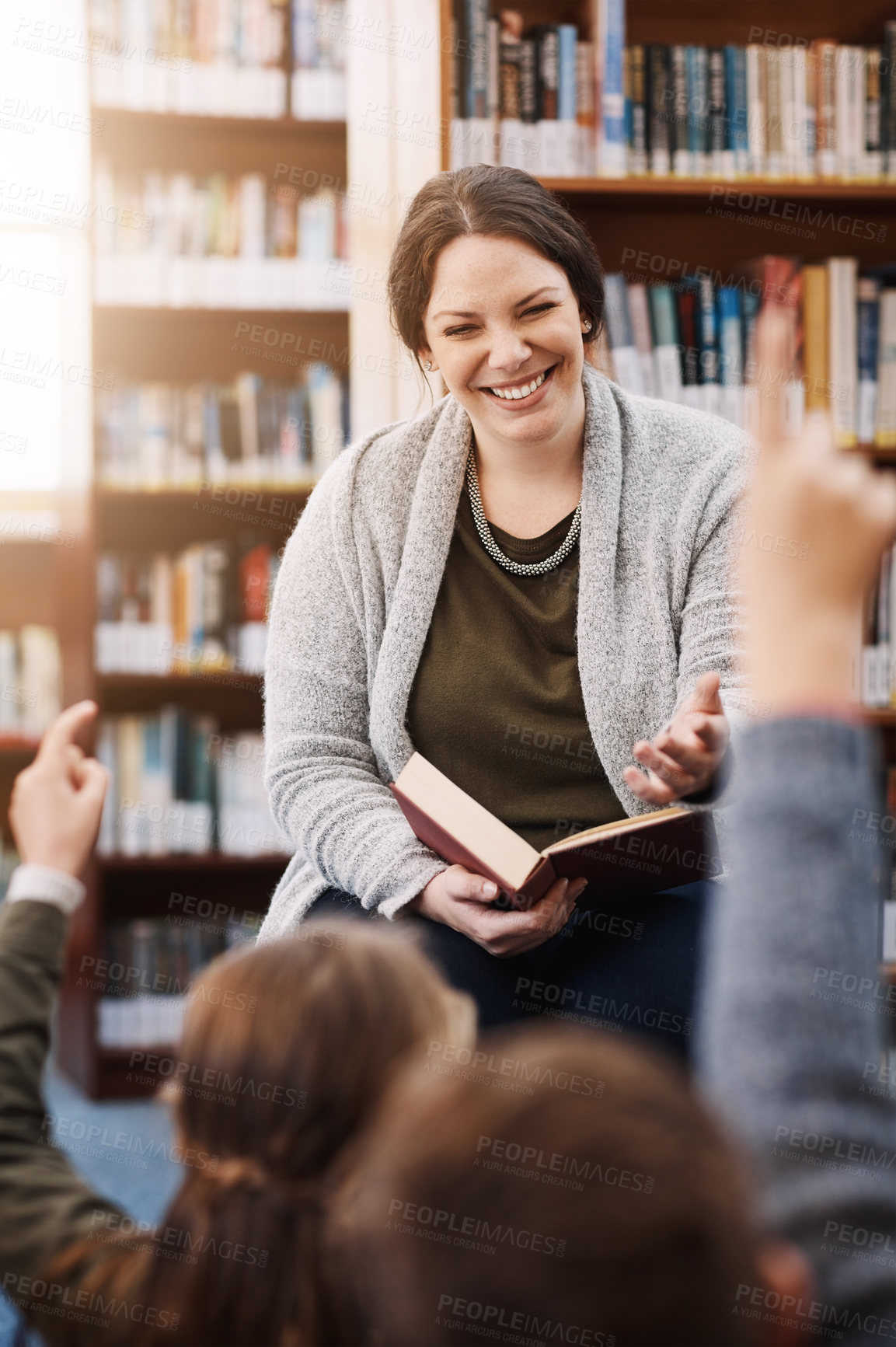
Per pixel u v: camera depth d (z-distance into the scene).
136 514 3.52
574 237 1.64
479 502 1.71
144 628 3.35
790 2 2.76
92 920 3.33
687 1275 0.48
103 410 3.31
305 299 3.39
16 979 0.97
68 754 1.04
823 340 2.74
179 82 3.33
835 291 2.73
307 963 0.85
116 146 3.46
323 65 3.39
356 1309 0.77
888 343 2.76
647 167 2.63
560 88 2.57
